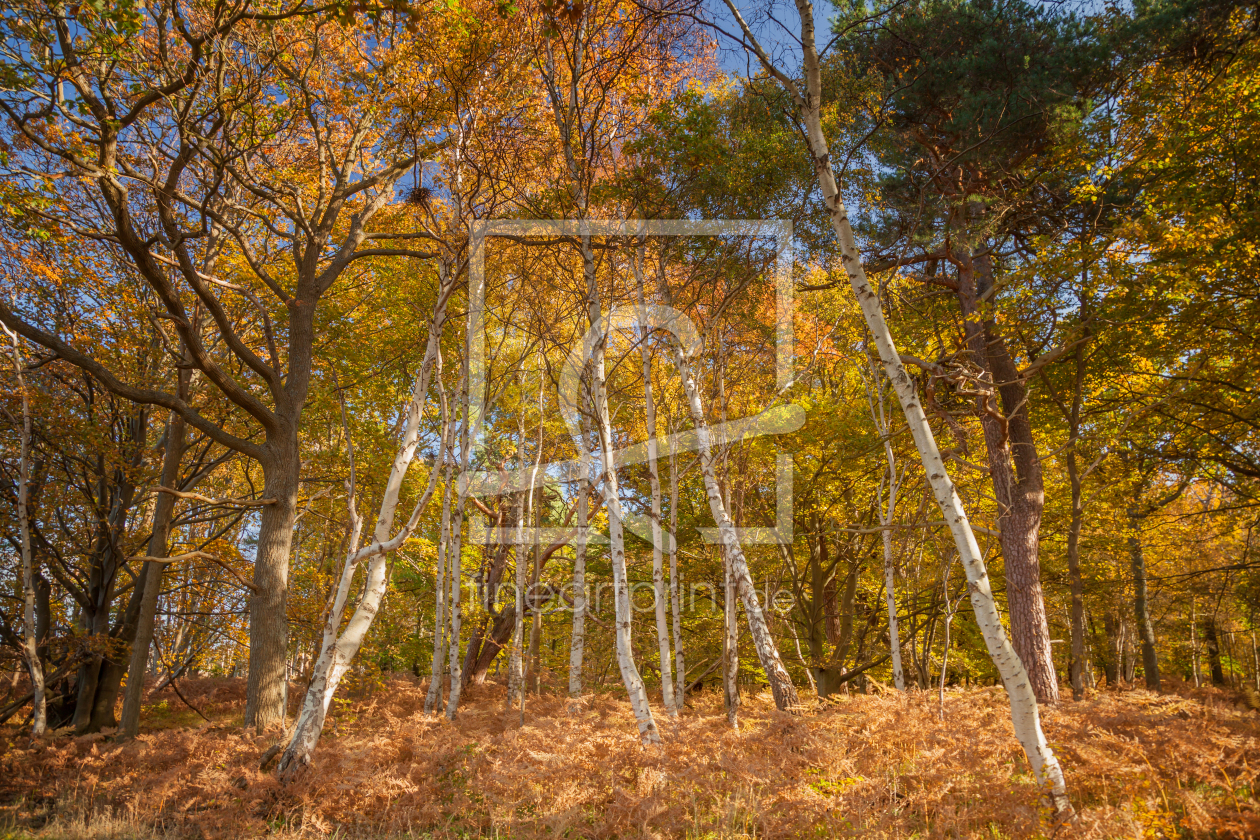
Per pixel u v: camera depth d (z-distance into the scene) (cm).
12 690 1509
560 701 1383
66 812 865
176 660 2053
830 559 1897
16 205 975
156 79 1062
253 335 1684
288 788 815
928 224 1193
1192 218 1029
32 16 877
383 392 1677
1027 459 1236
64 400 1438
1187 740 620
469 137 1145
